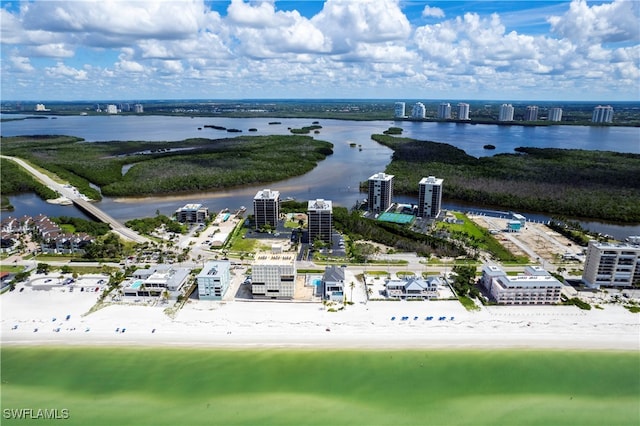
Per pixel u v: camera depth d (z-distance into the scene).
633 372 177.00
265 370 176.75
